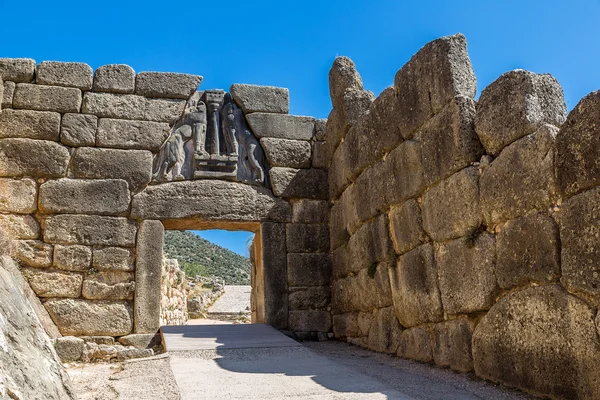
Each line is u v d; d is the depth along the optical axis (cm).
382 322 839
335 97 1037
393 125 797
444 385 563
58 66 1009
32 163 962
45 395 379
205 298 2225
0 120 966
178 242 5066
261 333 913
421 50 727
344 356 815
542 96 554
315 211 1088
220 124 1083
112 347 902
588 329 445
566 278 470
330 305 1063
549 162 500
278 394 520
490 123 597
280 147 1091
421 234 722
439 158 675
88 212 968
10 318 417
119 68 1030
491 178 584
